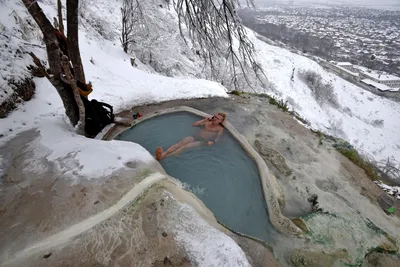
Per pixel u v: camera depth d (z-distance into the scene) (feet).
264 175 14.56
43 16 11.03
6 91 15.94
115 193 9.90
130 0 28.84
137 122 18.48
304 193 14.03
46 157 11.80
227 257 8.07
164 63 47.70
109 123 17.76
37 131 14.05
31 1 10.46
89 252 7.75
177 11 10.87
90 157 11.77
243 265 8.00
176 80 28.02
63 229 8.37
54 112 17.43
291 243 10.91
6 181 10.39
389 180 18.19
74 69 13.20
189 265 7.78
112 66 28.66
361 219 12.61
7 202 9.37
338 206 13.29
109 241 8.13
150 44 45.65
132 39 43.88
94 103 16.39
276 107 24.88
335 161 17.11
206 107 23.00
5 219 8.71
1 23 21.94
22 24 24.35
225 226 11.00
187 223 9.27
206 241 8.59
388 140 99.09
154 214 9.30
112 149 12.67
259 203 13.16
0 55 17.58
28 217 8.80
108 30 46.91
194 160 15.89
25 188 10.02
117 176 10.76
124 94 22.41
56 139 13.30
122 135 17.22
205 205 12.29
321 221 12.16
